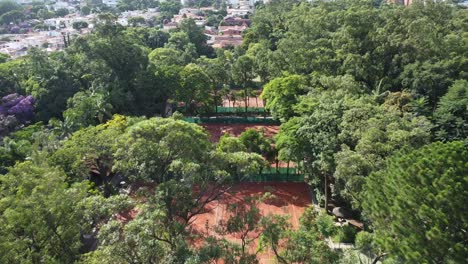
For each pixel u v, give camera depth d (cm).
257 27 9556
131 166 2677
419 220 2016
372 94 5103
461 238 1912
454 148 2162
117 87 5669
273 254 3081
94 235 3431
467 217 1873
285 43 6350
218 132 6138
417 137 3125
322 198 3988
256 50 7919
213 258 2158
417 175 2091
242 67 6456
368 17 6269
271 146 4675
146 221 2084
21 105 5462
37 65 5888
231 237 3362
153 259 2028
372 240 2352
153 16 15650
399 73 5638
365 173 2908
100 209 2336
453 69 5278
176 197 2477
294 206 4141
